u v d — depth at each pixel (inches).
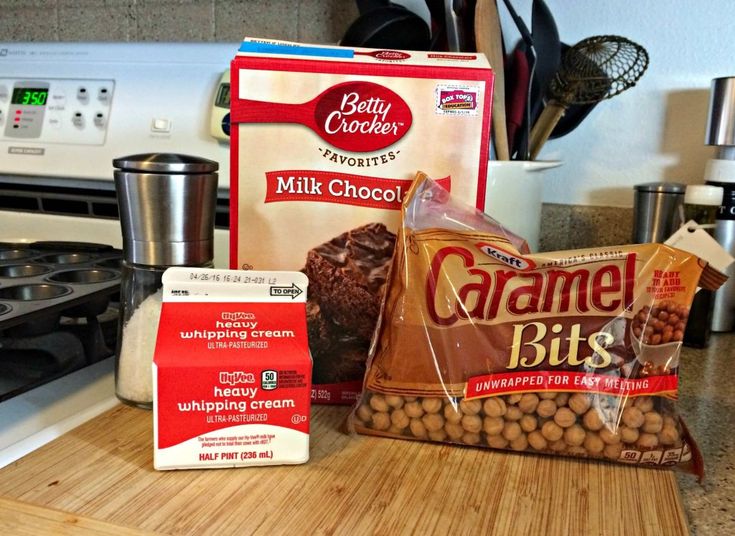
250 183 22.1
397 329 20.2
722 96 32.2
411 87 21.3
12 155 37.4
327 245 22.4
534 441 19.7
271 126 21.7
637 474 19.1
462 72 21.2
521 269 20.0
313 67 21.2
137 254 21.5
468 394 19.9
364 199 22.0
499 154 30.9
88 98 36.6
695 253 21.6
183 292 18.9
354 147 21.7
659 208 32.4
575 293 19.8
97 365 25.5
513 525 16.2
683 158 36.1
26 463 18.1
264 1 39.9
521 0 36.0
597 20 36.0
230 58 35.2
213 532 15.4
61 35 44.6
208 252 22.3
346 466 18.8
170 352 18.1
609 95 34.2
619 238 37.3
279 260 22.6
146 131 35.3
